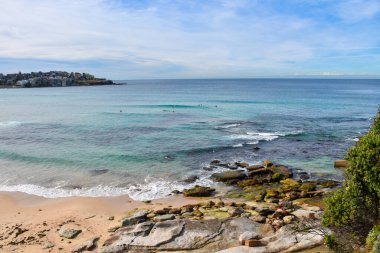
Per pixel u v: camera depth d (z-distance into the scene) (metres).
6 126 52.22
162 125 51.69
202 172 28.92
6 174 28.45
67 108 79.81
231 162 31.64
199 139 41.03
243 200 22.70
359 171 11.45
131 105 85.75
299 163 31.47
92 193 24.36
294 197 22.67
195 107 79.19
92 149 36.41
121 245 15.45
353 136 43.34
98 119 59.25
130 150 35.84
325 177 27.39
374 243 10.16
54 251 15.84
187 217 19.25
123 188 25.31
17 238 17.20
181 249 15.11
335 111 70.56
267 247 14.67
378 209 11.37
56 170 29.45
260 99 101.62
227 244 15.38
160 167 30.20
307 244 14.71
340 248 11.86
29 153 34.88
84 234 17.73
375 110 72.38
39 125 53.00
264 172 28.09
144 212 19.83
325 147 37.47
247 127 49.88
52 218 20.03
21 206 22.09
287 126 50.97
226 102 92.06
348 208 11.65
